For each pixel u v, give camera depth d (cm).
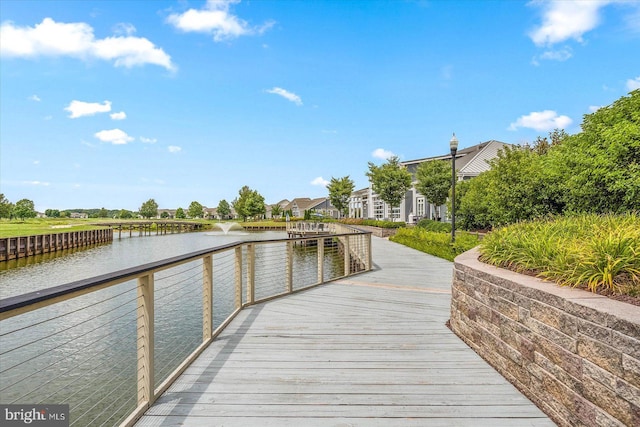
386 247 1583
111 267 1980
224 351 343
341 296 594
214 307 880
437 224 2088
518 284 263
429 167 2338
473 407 237
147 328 234
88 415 442
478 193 1680
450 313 451
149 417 223
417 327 423
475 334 343
